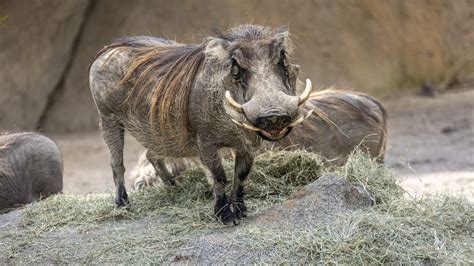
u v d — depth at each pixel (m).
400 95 51.62
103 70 18.50
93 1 49.09
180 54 17.33
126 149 39.19
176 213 17.72
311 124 21.70
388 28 52.75
